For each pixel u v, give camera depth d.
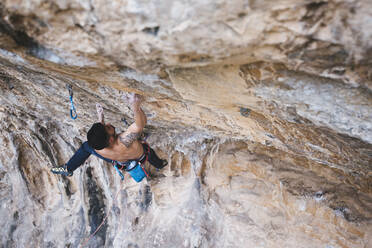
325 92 1.51
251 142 3.89
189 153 4.53
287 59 1.31
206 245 4.20
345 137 2.01
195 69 1.63
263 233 3.68
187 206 4.59
